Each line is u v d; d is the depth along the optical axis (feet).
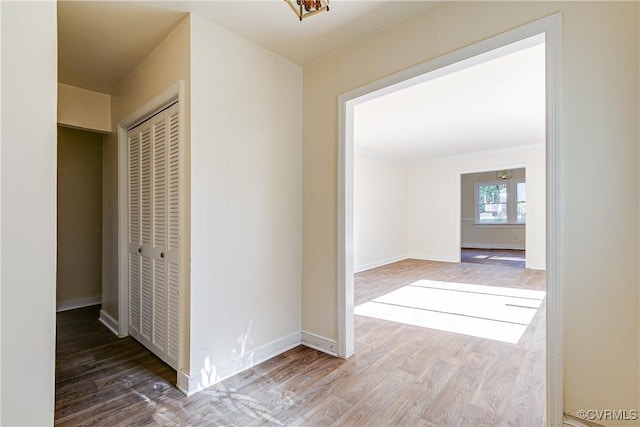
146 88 7.78
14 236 2.20
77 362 7.42
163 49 7.05
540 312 11.09
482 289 14.56
